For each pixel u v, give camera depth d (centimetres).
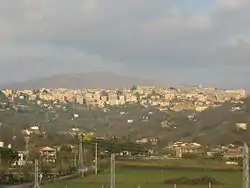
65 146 16750
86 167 14350
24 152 14938
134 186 10425
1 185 10462
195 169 14088
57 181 11244
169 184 11006
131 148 17850
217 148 17875
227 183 11162
